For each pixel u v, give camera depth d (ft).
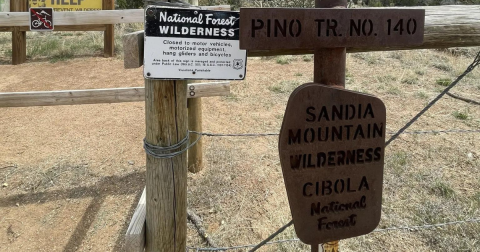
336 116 4.63
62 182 12.29
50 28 19.47
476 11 6.12
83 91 11.00
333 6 4.62
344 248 9.25
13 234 10.06
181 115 6.09
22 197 11.55
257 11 4.29
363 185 4.89
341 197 4.85
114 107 18.58
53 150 14.26
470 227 9.77
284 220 10.28
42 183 12.21
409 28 4.71
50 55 27.30
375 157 4.85
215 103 18.57
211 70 5.74
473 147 13.96
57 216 10.75
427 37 5.94
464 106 17.69
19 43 25.14
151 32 5.50
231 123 16.28
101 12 19.66
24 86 20.31
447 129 15.33
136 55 5.73
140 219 6.29
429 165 12.82
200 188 11.78
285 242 9.45
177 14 5.51
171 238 6.39
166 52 5.59
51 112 17.94
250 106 18.10
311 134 4.61
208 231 10.02
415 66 23.44
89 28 26.03
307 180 4.71
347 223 4.93
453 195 11.12
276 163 13.17
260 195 11.44
